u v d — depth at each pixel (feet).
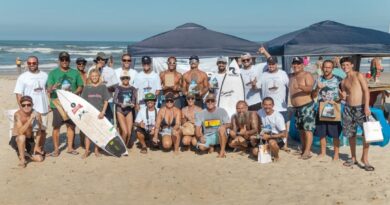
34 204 19.20
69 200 19.62
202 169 23.98
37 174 23.31
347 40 27.76
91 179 22.47
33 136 25.36
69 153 27.30
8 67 131.64
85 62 28.30
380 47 27.35
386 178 21.75
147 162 25.41
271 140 24.81
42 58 169.58
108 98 26.91
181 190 20.76
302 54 27.14
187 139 27.32
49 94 26.40
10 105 48.06
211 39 30.35
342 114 23.77
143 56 29.04
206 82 28.94
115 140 26.50
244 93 28.60
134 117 28.43
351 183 21.18
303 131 25.91
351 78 22.89
